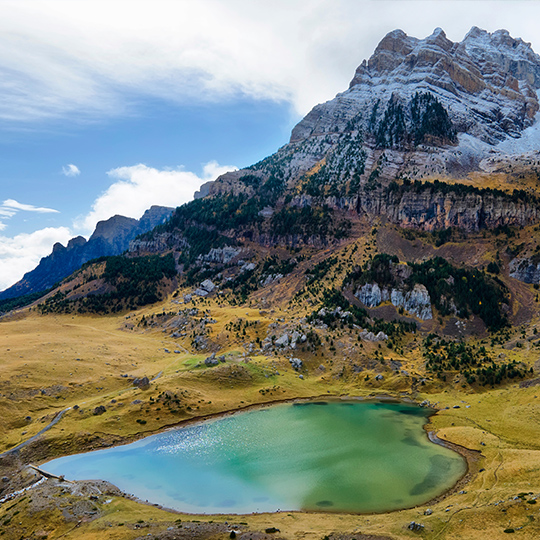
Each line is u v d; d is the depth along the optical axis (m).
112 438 128.00
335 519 78.56
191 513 84.75
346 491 92.25
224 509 86.19
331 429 133.88
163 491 95.38
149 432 134.25
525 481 85.06
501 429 123.25
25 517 79.94
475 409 142.75
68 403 151.00
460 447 115.81
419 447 117.75
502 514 69.75
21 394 147.50
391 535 68.62
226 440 126.12
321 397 171.12
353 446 119.25
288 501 88.81
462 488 91.19
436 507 81.19
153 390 160.00
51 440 122.12
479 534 65.56
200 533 71.75
